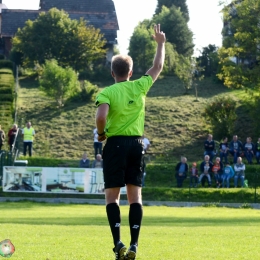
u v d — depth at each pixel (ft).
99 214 104.01
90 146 206.59
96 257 41.16
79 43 298.56
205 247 47.78
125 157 35.35
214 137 207.21
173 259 40.55
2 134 164.35
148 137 213.87
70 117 231.71
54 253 42.93
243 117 227.81
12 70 292.61
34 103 247.29
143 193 145.07
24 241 50.60
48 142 207.21
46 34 297.94
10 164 151.12
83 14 362.12
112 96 35.53
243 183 151.53
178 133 217.36
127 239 54.44
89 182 136.67
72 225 74.74
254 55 222.28
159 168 167.53
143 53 312.71
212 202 140.97
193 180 152.97
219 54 227.61
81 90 249.96
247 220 91.45
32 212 107.96
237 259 41.09
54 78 243.19
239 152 169.99
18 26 359.46
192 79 269.03
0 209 115.44
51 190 136.87
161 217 97.91
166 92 268.82
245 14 219.00
